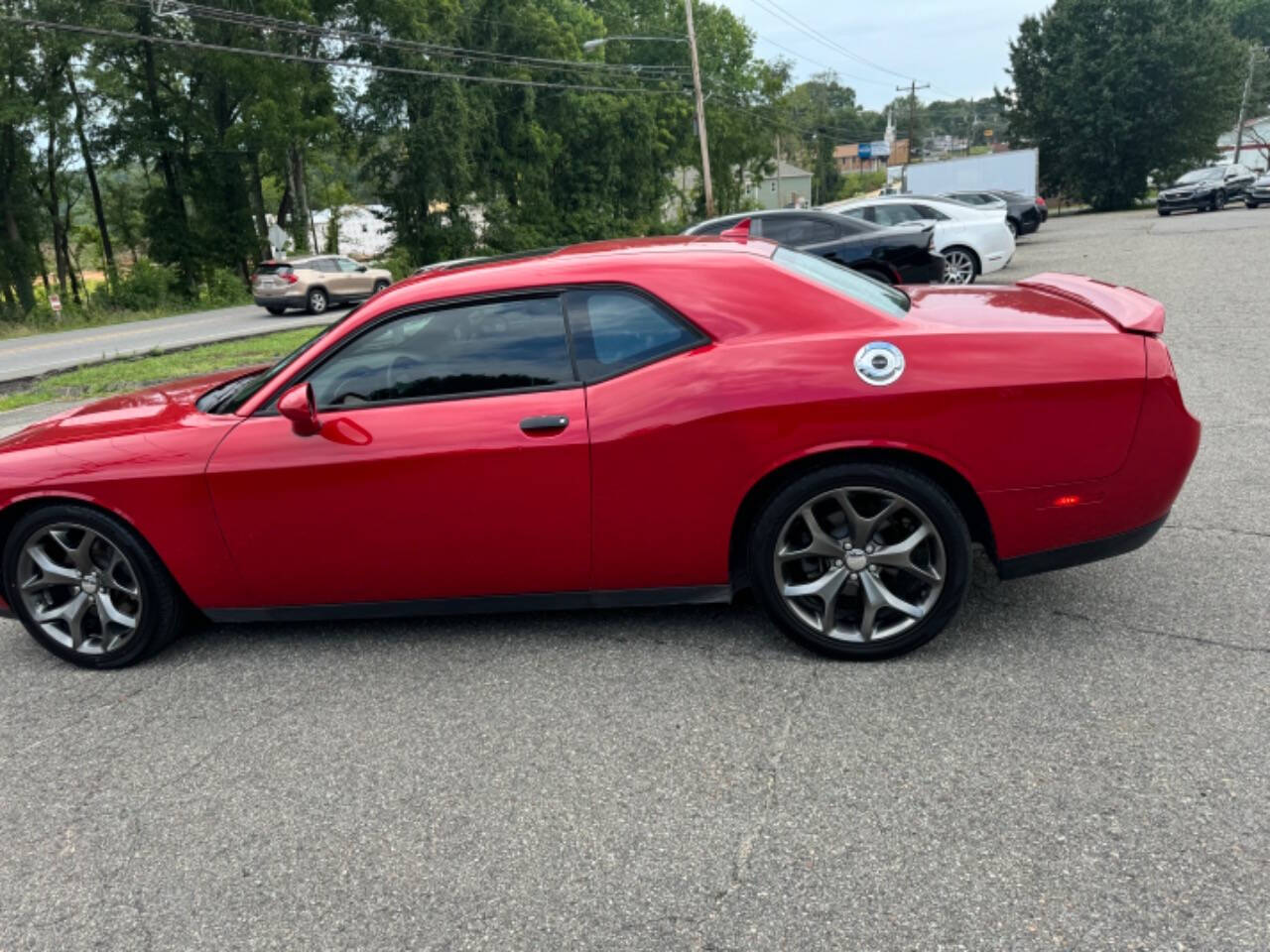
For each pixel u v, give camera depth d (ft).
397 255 131.64
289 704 11.04
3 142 119.96
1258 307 32.30
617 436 10.50
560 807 8.66
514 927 7.23
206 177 130.11
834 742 9.33
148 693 11.65
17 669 12.74
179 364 45.55
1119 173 156.15
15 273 125.39
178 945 7.35
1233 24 298.15
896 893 7.22
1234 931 6.55
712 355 10.47
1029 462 10.07
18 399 38.09
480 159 140.67
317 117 118.83
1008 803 8.15
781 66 230.68
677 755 9.35
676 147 181.88
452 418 10.84
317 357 11.39
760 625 12.10
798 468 10.48
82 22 112.78
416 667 11.68
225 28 113.80
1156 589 12.15
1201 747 8.70
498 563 11.17
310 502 11.14
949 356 10.07
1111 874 7.21
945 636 11.39
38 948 7.45
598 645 11.89
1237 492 15.39
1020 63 163.63
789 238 37.70
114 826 8.96
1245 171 109.91
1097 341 10.11
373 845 8.36
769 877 7.54
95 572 12.08
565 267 11.12
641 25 204.03
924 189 114.52
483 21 135.95
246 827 8.77
